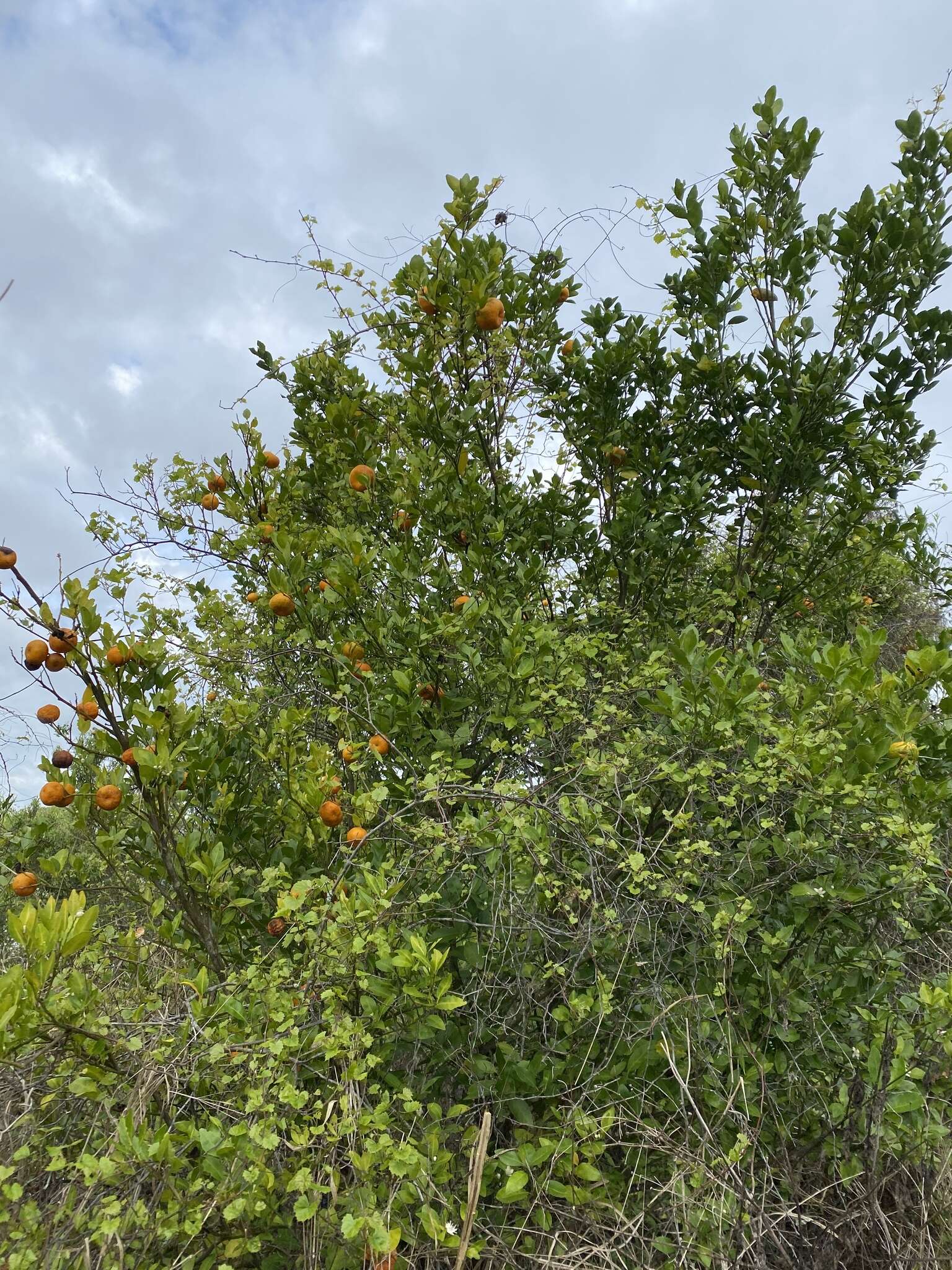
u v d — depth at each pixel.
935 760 2.80
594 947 2.58
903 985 2.97
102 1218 1.72
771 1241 2.20
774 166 4.42
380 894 2.28
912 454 4.86
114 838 2.86
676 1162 2.21
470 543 4.02
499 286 3.84
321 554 4.08
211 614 4.07
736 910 2.56
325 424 4.83
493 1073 2.50
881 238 4.28
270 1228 2.02
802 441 4.50
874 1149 2.23
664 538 4.58
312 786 2.77
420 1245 2.03
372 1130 1.92
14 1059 1.90
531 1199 2.23
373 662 3.50
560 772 3.12
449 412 4.00
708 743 2.85
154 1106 2.17
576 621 4.46
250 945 3.16
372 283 4.58
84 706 2.76
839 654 2.81
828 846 2.59
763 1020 2.69
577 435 4.85
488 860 2.60
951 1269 2.23
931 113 4.27
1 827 3.20
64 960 2.39
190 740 3.08
